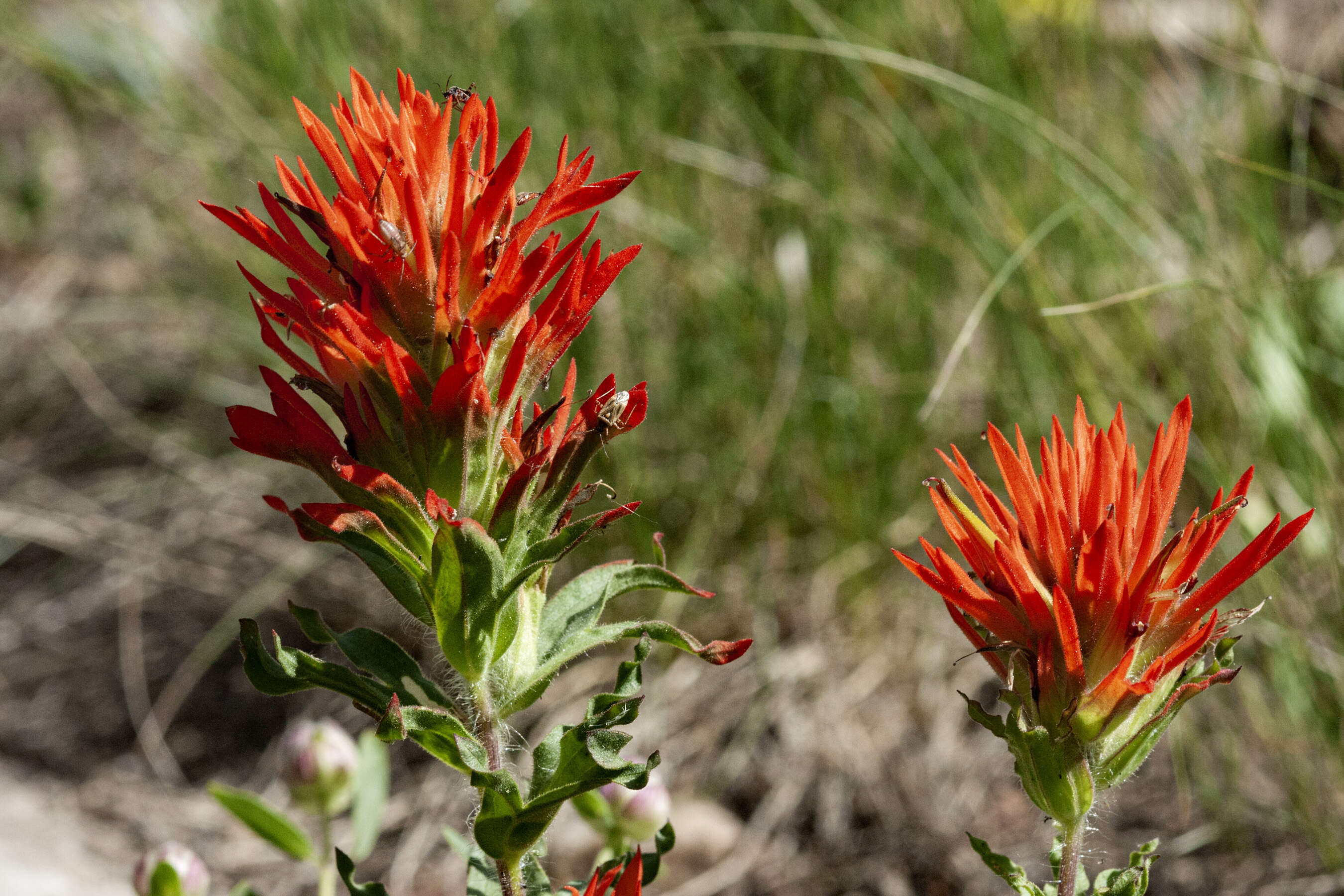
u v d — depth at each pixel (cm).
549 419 114
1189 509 305
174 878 190
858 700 340
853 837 313
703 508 359
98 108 475
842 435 341
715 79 354
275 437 108
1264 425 282
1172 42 347
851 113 332
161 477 438
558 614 126
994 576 115
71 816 334
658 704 346
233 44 414
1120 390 308
